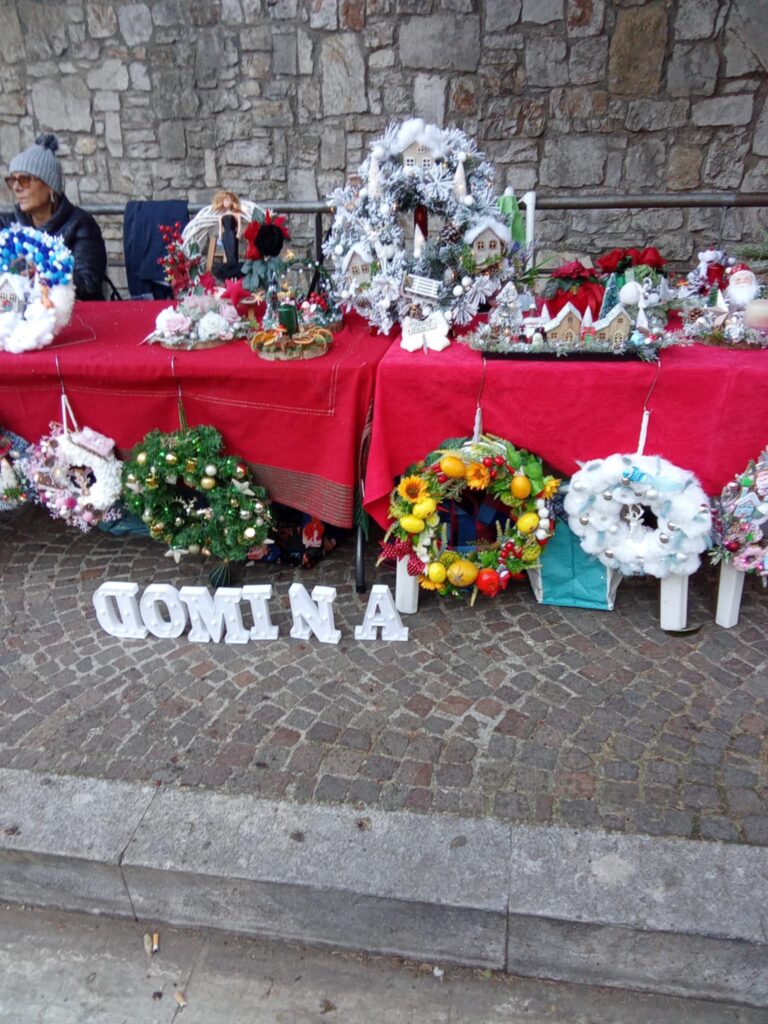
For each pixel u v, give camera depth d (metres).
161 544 3.38
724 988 1.73
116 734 2.32
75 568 3.21
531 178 5.68
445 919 1.78
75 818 2.02
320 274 3.23
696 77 5.19
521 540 2.61
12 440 2.97
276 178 6.06
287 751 2.23
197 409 2.77
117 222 6.38
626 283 2.64
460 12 5.29
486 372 2.44
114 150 6.16
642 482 2.39
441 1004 1.79
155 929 1.98
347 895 1.80
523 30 5.27
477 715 2.35
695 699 2.37
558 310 2.73
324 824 1.97
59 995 1.84
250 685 2.51
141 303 3.88
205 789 2.11
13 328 2.82
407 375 2.49
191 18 5.62
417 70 5.51
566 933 1.73
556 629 2.72
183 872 1.87
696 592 2.89
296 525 3.19
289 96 5.76
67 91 6.00
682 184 5.52
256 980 1.85
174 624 2.74
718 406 2.36
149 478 2.74
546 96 5.43
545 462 2.63
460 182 2.75
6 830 1.99
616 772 2.12
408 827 1.95
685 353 2.53
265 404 2.68
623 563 2.55
